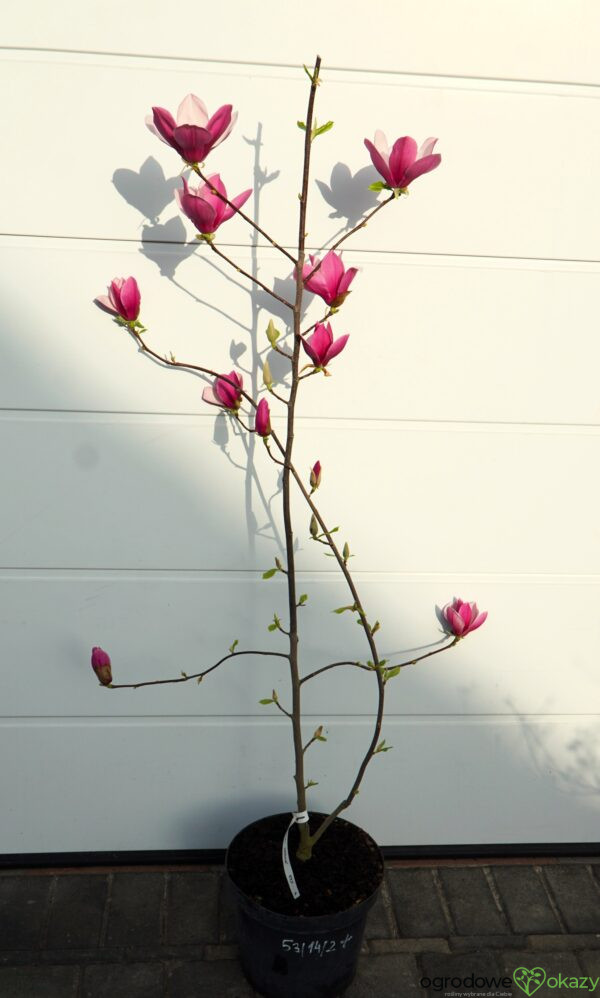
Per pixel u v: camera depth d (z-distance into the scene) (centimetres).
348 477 195
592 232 181
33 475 189
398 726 217
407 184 152
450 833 229
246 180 173
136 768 215
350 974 193
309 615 205
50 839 221
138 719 211
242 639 206
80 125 166
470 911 217
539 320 187
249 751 216
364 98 169
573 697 218
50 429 186
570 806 228
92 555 196
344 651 209
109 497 192
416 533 201
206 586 201
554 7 166
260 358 185
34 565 196
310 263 170
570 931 212
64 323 180
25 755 212
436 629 210
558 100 172
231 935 206
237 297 180
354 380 188
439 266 181
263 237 177
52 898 214
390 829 228
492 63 168
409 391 190
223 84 166
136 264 177
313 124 170
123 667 206
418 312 184
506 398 192
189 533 197
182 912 212
